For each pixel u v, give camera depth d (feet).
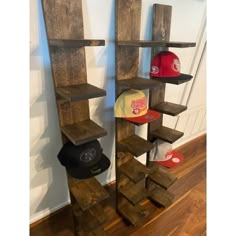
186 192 5.48
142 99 3.78
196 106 6.89
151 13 3.90
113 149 4.90
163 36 4.11
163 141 4.72
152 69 4.01
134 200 4.23
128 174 4.09
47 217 4.53
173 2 4.23
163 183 4.75
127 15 3.37
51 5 2.66
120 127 4.07
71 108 3.34
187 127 7.31
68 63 3.05
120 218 4.63
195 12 4.78
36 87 3.21
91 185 3.79
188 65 5.49
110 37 3.59
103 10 3.32
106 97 4.09
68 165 3.16
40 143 3.69
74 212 3.92
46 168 4.01
